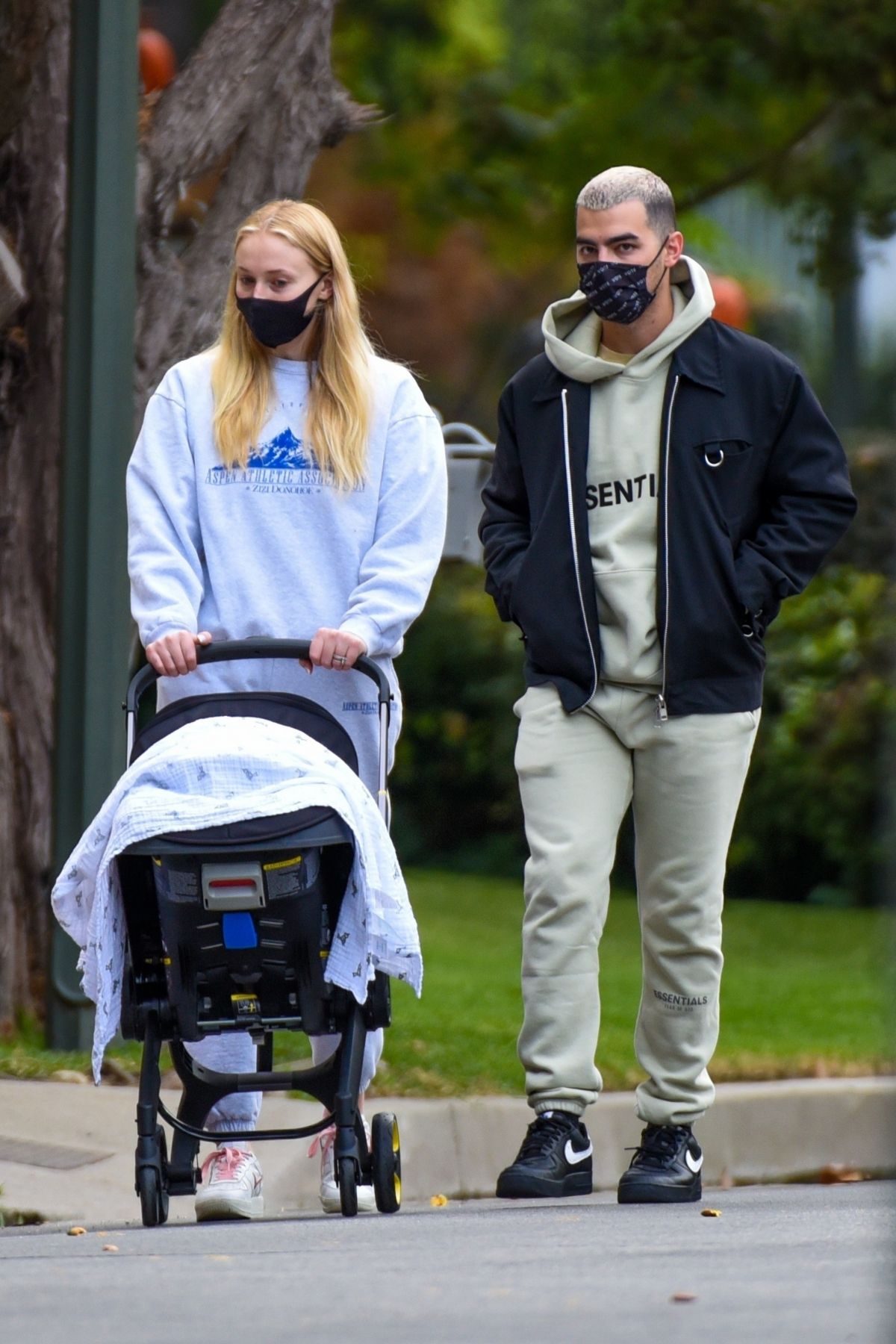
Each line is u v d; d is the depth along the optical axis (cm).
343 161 8188
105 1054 2722
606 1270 1405
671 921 2041
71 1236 1777
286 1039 2905
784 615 5384
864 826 5066
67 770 2767
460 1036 2941
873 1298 1254
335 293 1902
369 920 1683
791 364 2025
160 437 1919
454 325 9238
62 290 2948
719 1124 2650
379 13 7500
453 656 5975
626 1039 3055
